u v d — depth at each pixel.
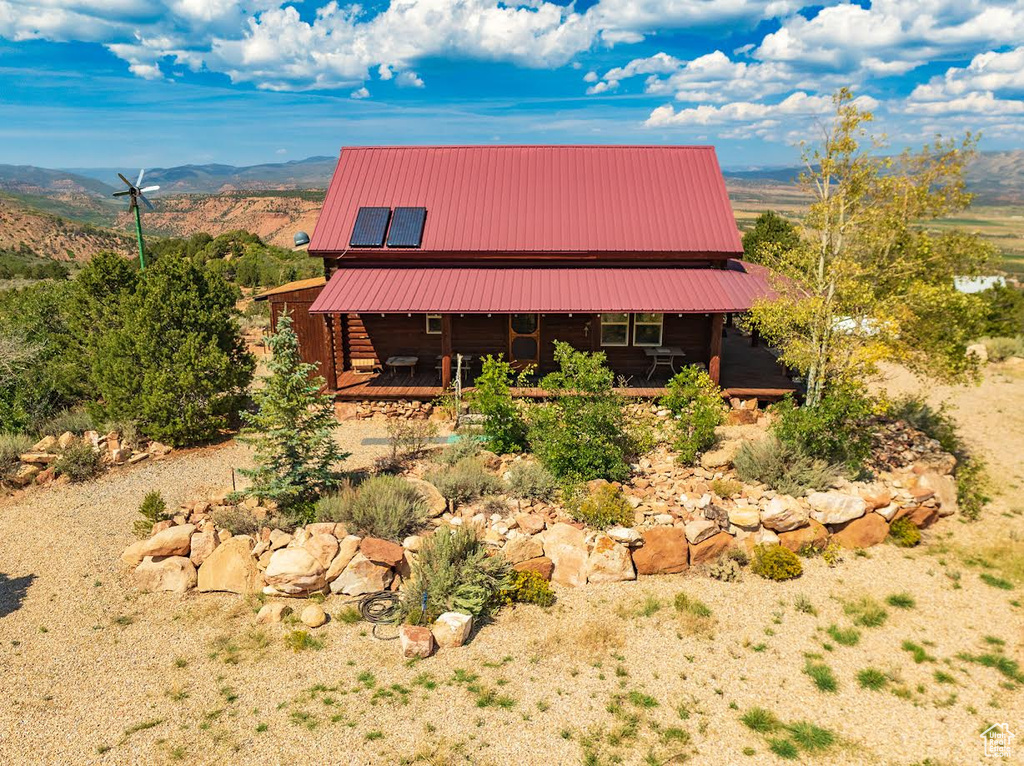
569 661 9.67
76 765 7.59
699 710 8.76
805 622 10.62
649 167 22.78
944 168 14.56
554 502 12.83
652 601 11.03
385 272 19.97
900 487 13.48
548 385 13.98
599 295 18.31
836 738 8.30
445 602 10.52
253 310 38.69
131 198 25.08
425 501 12.46
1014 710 8.73
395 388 19.00
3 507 13.58
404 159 23.38
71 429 16.73
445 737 8.16
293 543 11.38
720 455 14.02
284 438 11.99
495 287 18.86
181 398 16.41
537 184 22.25
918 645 10.07
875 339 14.32
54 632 9.98
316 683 9.12
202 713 8.49
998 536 13.13
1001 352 26.70
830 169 14.87
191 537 11.39
